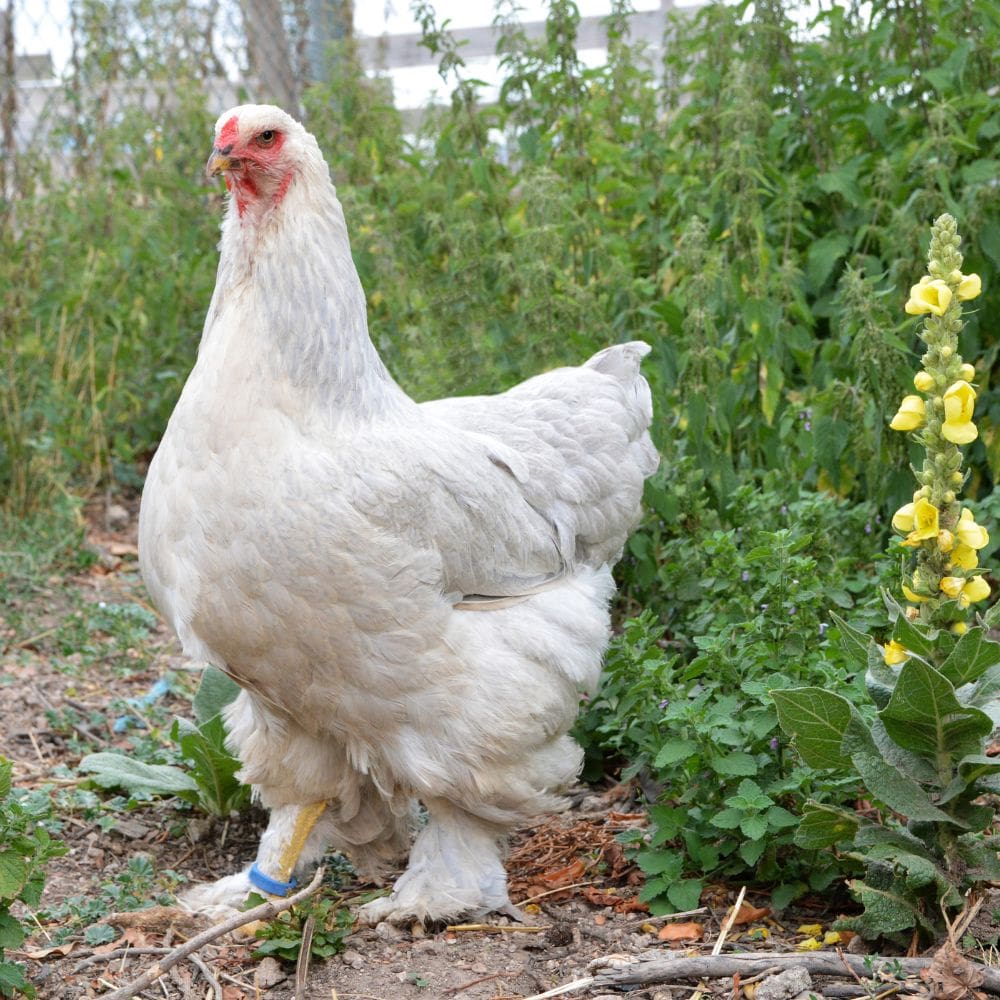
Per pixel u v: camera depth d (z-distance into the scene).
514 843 1.77
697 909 1.59
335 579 1.50
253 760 1.64
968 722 1.44
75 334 2.79
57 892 1.67
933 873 1.45
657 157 2.40
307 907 1.56
